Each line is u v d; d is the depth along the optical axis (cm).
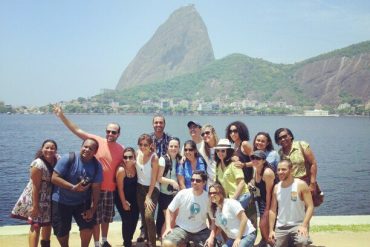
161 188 640
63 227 540
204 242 552
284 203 546
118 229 739
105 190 595
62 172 531
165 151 664
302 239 527
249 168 593
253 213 588
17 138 5775
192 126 674
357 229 745
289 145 616
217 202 530
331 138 6694
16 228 736
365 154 4241
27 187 554
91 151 535
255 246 629
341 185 2362
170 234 549
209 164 622
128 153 601
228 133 622
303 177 604
